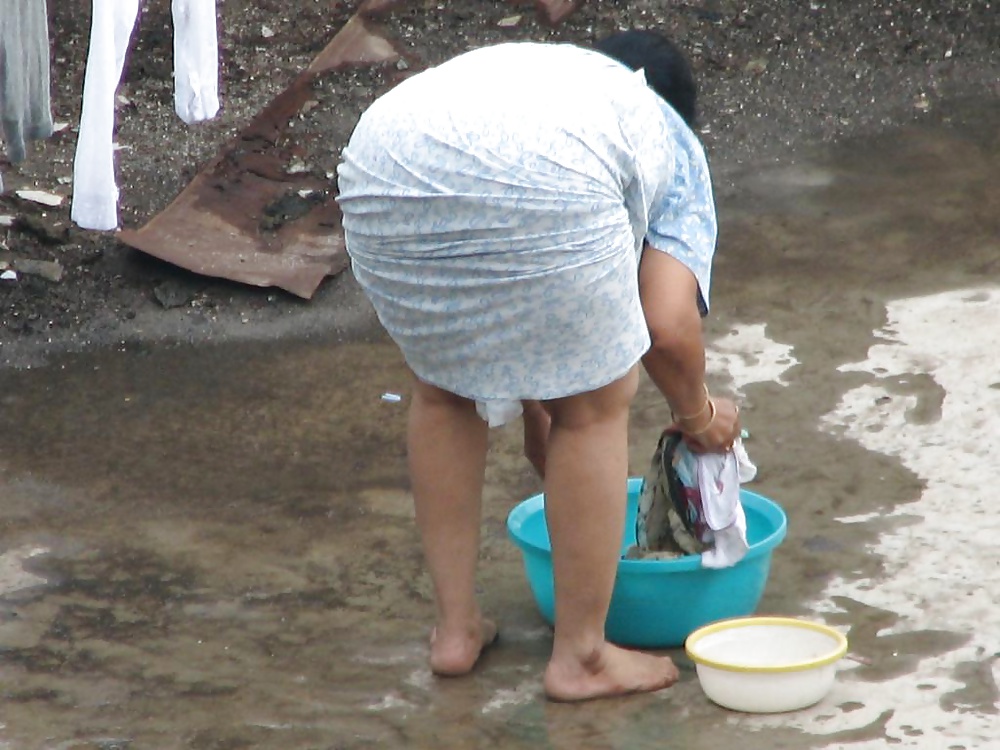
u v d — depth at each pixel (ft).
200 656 41.83
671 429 39.83
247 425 57.21
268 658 41.60
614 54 37.88
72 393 60.18
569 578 36.91
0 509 51.26
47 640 42.91
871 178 74.49
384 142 34.45
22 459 54.95
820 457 51.49
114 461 54.65
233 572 46.62
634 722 37.06
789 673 36.52
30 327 64.34
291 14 86.12
